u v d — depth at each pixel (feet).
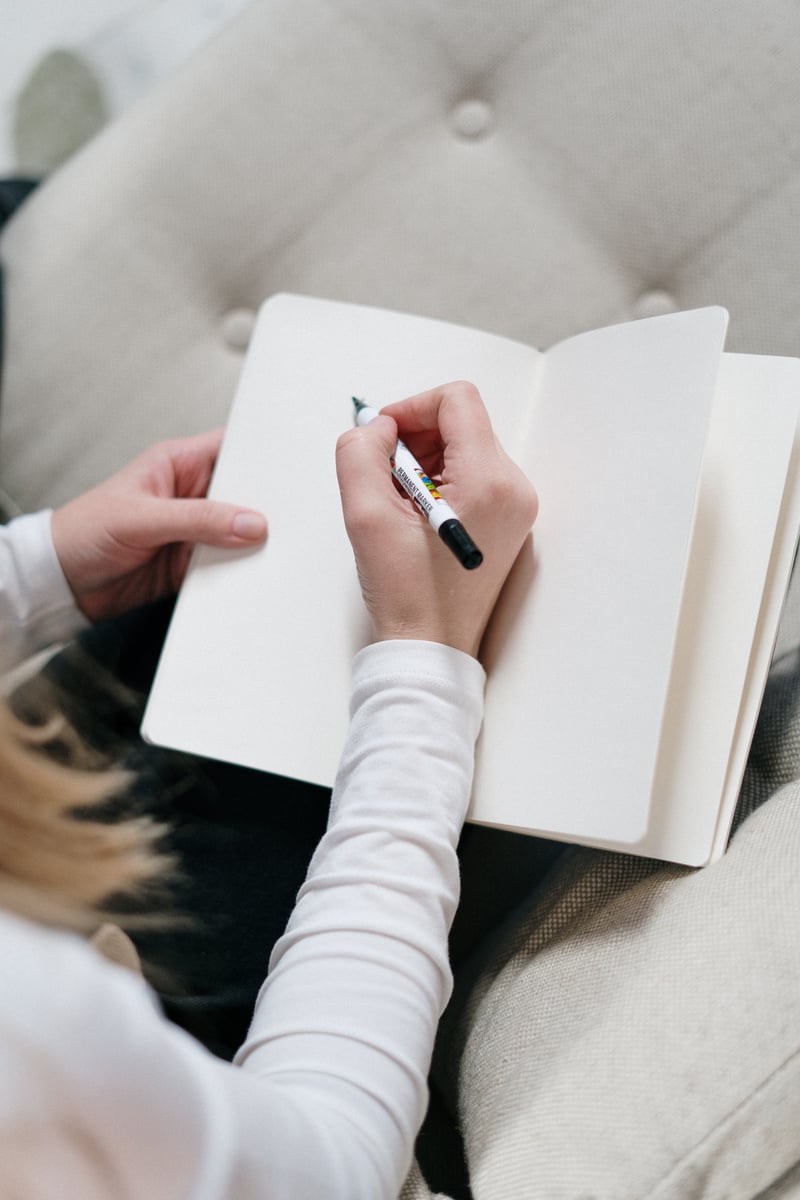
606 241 2.77
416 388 2.20
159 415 2.92
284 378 2.27
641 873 1.90
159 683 2.09
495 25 2.77
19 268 2.96
